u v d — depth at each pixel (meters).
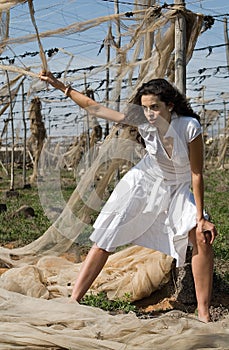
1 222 11.82
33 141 14.01
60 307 4.41
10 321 4.16
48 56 6.95
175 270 6.11
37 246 6.76
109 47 7.35
